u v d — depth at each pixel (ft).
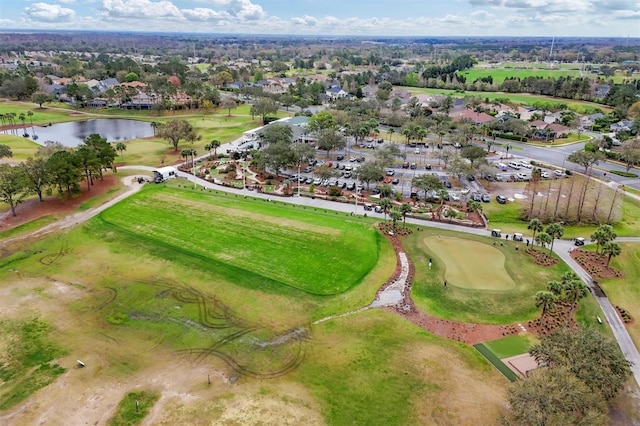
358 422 150.92
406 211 316.40
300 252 272.72
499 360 182.91
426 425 150.00
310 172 448.65
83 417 152.66
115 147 511.40
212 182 411.95
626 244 288.30
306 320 207.82
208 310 214.48
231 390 164.35
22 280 240.12
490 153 531.09
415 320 208.64
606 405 159.02
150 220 319.88
